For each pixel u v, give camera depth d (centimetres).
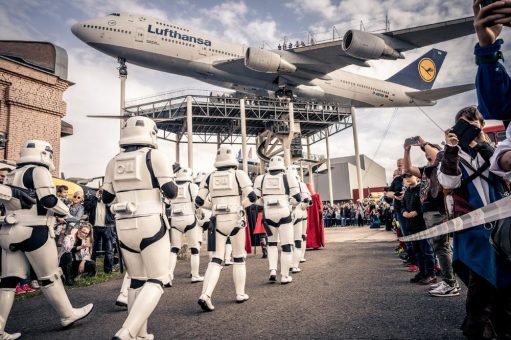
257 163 3619
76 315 362
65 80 1402
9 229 321
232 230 432
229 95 3262
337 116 3803
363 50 1753
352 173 5878
